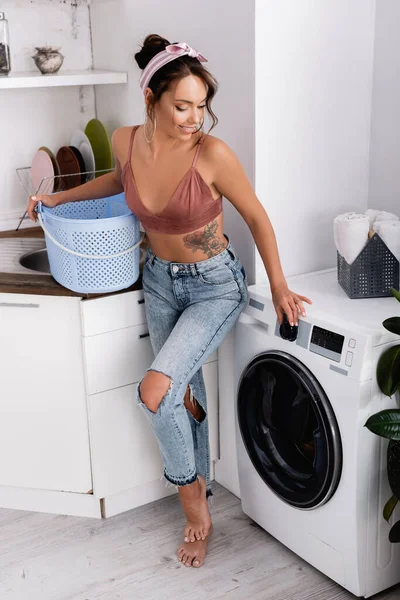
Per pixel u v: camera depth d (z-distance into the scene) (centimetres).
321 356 203
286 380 220
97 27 296
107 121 304
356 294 222
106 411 242
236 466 262
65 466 250
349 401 196
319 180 242
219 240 215
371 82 243
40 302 231
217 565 232
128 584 223
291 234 242
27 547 241
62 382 240
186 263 216
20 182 301
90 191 236
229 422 259
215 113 240
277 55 221
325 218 248
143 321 239
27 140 299
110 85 296
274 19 217
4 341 240
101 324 231
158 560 234
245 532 248
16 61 289
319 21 226
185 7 242
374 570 213
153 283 225
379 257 219
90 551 238
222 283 217
